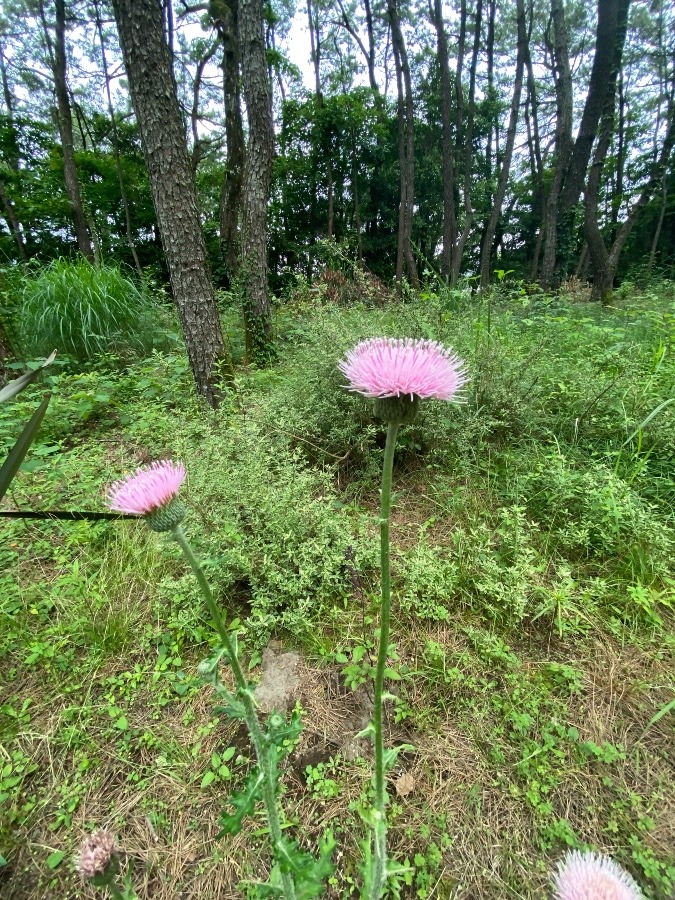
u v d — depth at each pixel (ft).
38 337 16.20
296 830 4.25
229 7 26.73
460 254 37.04
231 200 28.78
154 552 7.27
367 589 6.63
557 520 7.50
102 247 49.49
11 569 7.21
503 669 5.51
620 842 4.09
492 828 4.22
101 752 4.95
